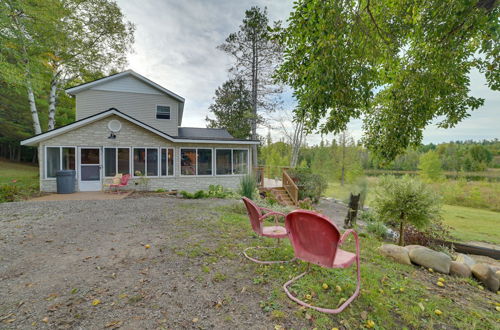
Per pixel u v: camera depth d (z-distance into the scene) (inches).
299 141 839.7
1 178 535.2
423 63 162.4
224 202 313.4
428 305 88.8
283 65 159.6
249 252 130.2
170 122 557.0
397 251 148.0
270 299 85.0
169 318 74.4
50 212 224.1
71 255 124.6
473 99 175.9
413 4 144.9
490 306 95.3
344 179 758.5
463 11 122.6
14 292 89.1
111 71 606.2
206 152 475.8
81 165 388.5
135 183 417.7
